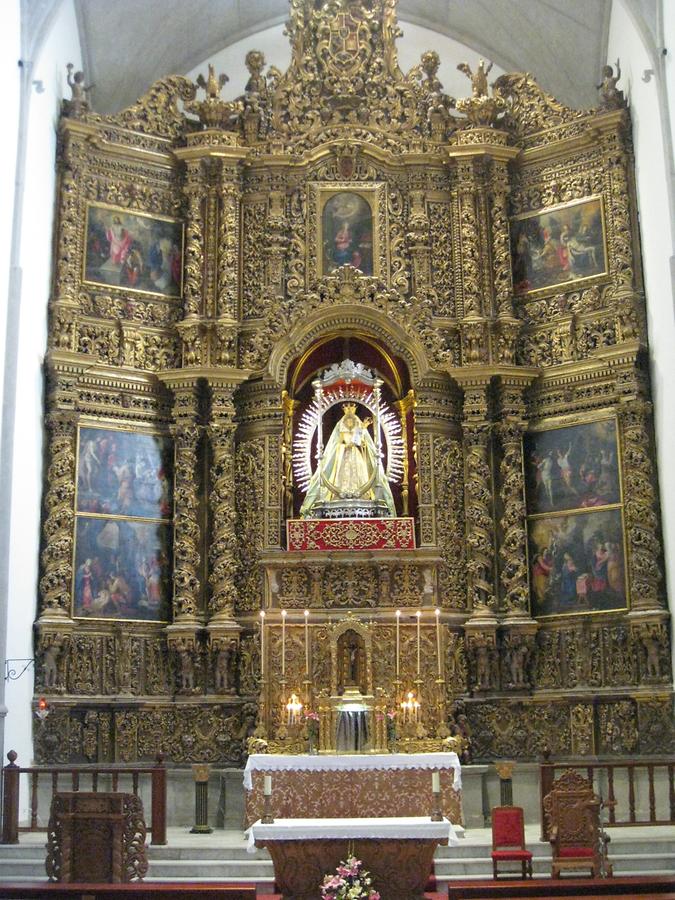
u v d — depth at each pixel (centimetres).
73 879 1555
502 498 2370
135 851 1594
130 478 2331
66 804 1577
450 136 2541
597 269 2400
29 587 2142
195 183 2484
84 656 2212
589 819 1634
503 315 2428
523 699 2264
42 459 2239
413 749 2142
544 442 2388
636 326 2311
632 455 2255
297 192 2516
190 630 2264
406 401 2469
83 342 2344
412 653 2234
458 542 2373
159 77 2767
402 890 1509
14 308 2083
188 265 2447
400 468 2464
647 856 1778
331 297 2425
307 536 2319
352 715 2042
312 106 2539
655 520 2223
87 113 2403
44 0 2223
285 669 2222
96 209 2406
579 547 2303
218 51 2817
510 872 1697
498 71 2816
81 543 2250
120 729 2212
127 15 2533
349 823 1528
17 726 2044
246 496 2377
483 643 2283
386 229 2497
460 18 2773
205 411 2409
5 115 2105
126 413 2353
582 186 2453
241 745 2231
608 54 2522
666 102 2166
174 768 2200
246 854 1798
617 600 2239
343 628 2195
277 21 2819
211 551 2333
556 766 1884
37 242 2242
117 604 2267
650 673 2167
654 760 2086
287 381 2458
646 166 2303
